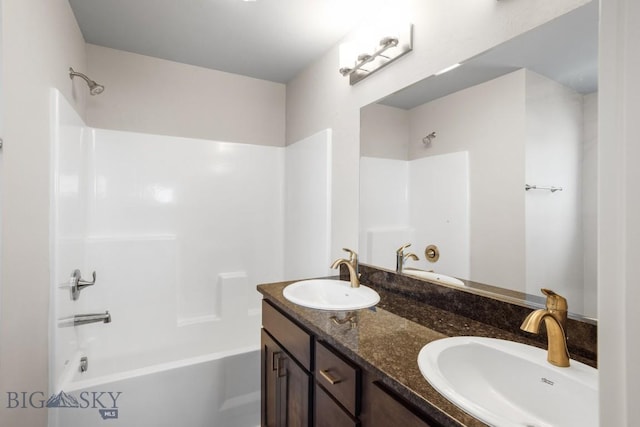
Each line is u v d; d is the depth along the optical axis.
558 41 0.94
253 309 2.61
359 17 1.75
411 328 1.07
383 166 1.62
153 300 2.20
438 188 1.32
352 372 0.92
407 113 1.47
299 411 1.21
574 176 0.90
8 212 0.96
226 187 2.53
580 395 0.71
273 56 2.23
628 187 0.29
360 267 1.75
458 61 1.23
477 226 1.18
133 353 2.13
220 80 2.51
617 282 0.30
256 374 1.89
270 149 2.70
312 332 1.16
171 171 2.33
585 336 0.85
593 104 0.87
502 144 1.09
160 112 2.31
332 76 2.06
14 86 1.00
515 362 0.82
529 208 1.02
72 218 1.64
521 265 1.04
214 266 2.48
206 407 1.75
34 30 1.16
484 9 1.14
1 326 0.92
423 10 1.38
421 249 1.40
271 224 2.71
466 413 0.61
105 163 2.13
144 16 1.77
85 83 2.03
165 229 2.32
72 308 1.64
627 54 0.29
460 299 1.20
